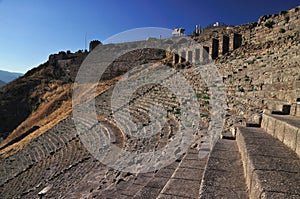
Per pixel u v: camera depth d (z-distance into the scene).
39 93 72.44
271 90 11.16
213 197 4.00
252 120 8.58
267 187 3.18
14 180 24.06
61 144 27.52
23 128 57.88
